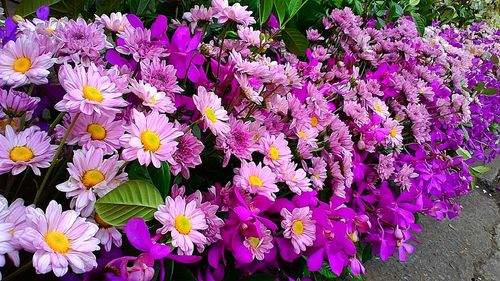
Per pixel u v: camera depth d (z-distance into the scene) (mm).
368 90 900
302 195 550
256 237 461
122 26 529
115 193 364
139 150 363
